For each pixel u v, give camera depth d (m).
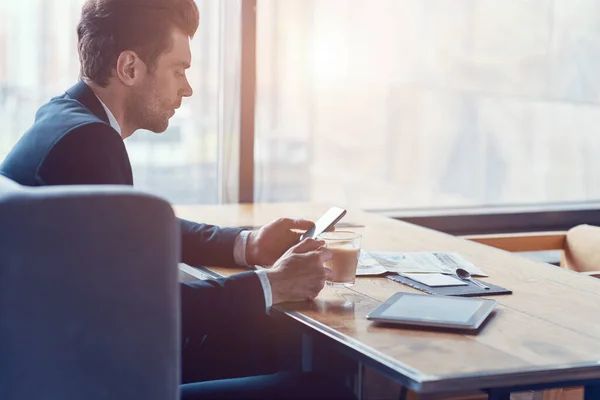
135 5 1.70
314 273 1.47
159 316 1.06
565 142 3.29
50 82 2.56
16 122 2.54
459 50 3.07
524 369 1.10
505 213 3.21
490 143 3.16
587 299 1.50
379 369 1.13
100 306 1.04
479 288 1.55
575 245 2.44
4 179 1.19
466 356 1.15
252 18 2.79
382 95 2.97
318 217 2.39
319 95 2.89
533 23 3.18
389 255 1.84
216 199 2.83
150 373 1.06
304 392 1.48
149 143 2.71
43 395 1.04
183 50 1.77
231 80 2.79
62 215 1.03
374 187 3.00
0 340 1.04
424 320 1.29
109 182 1.46
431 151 3.07
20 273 1.03
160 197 1.06
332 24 2.88
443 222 3.11
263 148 2.84
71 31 2.57
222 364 1.87
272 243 1.76
